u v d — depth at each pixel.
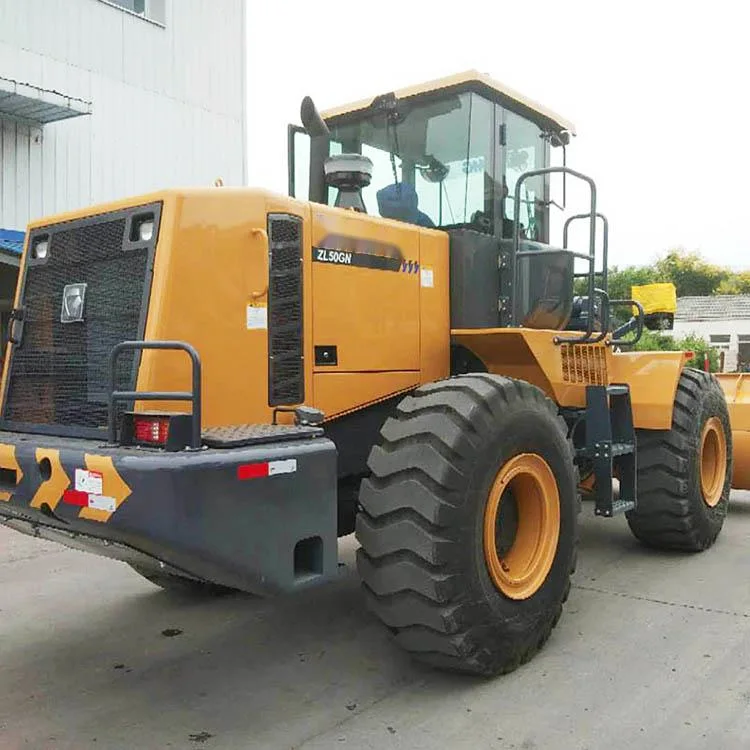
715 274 56.50
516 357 4.36
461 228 4.43
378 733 2.94
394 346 4.04
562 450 3.69
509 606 3.34
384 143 4.69
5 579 4.98
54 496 2.85
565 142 5.26
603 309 4.68
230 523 2.71
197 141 12.35
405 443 3.23
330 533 3.05
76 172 10.75
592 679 3.35
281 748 2.85
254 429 3.05
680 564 5.14
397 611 3.14
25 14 9.99
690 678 3.35
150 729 3.03
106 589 4.78
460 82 4.35
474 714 3.06
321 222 3.68
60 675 3.54
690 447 5.14
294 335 3.55
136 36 11.40
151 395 2.75
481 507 3.21
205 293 3.21
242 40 13.01
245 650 3.81
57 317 3.47
